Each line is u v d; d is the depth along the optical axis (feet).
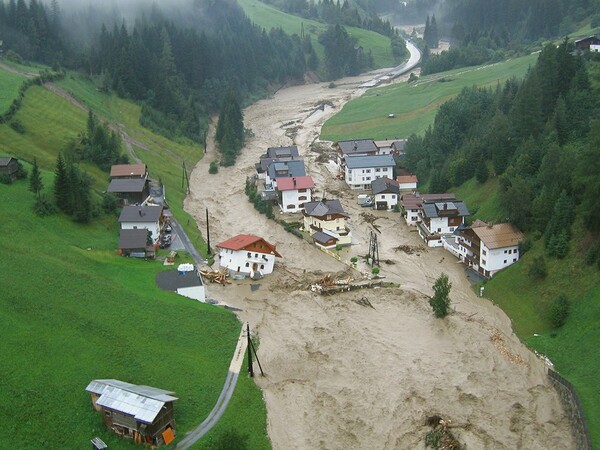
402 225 372.79
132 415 168.66
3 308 213.25
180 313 241.35
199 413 188.65
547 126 344.69
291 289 285.64
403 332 248.73
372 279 297.12
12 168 328.29
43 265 247.70
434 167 427.33
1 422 168.66
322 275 302.45
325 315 260.62
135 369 201.36
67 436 170.71
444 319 255.09
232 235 357.00
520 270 275.59
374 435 189.98
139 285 261.65
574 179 269.03
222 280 289.33
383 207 399.65
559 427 194.18
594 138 264.31
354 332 247.70
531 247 282.56
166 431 174.19
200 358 216.13
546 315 246.27
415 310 265.75
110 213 340.59
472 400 205.77
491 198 345.72
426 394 208.54
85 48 648.79
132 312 232.73
